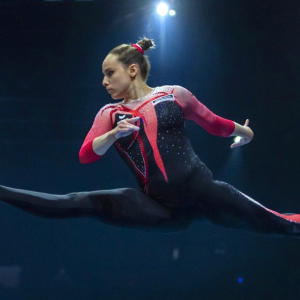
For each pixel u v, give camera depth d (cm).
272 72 1211
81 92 1230
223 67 1211
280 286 1240
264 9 1177
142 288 1253
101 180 1282
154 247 1277
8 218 1277
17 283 1249
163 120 506
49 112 1245
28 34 1202
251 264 1259
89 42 1196
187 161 509
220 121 544
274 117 1234
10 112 1243
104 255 1274
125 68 518
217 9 1178
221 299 1240
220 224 525
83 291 1249
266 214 520
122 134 452
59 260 1269
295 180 1241
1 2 1177
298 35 1186
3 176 1259
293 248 1255
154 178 504
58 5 1177
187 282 1259
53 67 1214
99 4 1167
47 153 1272
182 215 518
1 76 1217
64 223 1286
